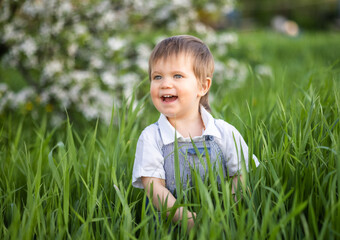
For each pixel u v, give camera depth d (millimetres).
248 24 24156
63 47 3443
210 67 1589
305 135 1507
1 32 3455
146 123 2377
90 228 1289
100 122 3387
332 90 2049
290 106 1973
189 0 4039
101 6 3570
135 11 3898
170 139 1541
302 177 1397
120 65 3553
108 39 3588
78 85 3287
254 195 1363
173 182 1535
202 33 4180
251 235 1219
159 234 1250
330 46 8492
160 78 1519
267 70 4555
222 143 1562
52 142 2660
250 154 1443
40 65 3523
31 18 3602
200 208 1328
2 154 2049
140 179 1558
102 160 1907
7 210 1503
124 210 1292
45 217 1425
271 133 1818
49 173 1800
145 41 4855
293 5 23828
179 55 1482
